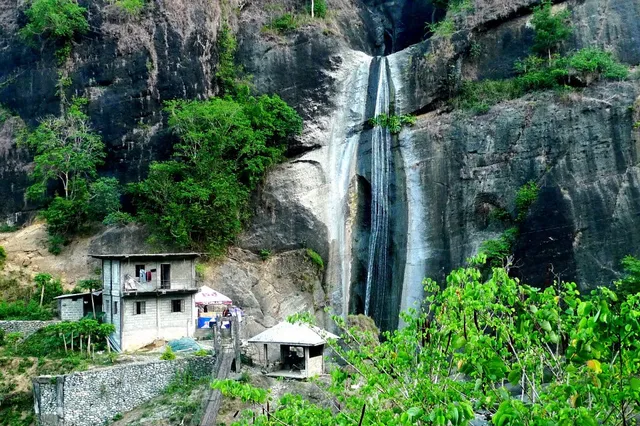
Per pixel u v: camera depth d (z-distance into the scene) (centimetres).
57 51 4659
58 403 2650
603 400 1011
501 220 4159
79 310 3594
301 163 4734
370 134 4847
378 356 1412
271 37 5028
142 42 4634
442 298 1307
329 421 1244
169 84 4619
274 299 4206
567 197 3978
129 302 3278
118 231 4253
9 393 2847
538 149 4166
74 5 4619
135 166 4519
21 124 4681
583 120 4116
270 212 4541
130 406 2753
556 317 1121
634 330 927
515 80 4491
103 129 4547
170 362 2870
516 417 914
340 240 4625
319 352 3038
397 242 4472
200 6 4819
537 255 3916
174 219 4194
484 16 4709
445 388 1187
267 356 3055
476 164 4322
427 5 6016
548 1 4559
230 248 4400
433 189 4425
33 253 4212
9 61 4809
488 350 1139
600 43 4462
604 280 3775
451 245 4244
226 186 4303
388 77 4906
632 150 3981
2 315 3662
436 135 4516
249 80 4941
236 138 4450
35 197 4444
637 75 4128
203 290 3684
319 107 4891
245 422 1258
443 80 4669
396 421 1111
